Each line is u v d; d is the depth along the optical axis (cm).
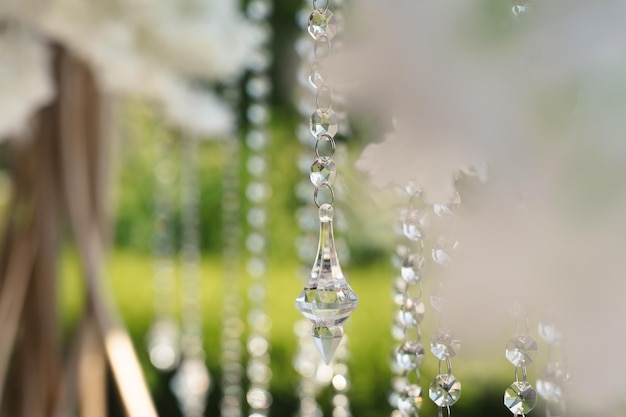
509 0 59
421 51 60
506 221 59
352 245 266
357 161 64
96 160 156
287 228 341
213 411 279
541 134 58
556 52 57
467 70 59
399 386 98
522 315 62
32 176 152
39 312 153
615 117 56
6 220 154
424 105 60
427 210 77
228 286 185
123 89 158
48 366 153
